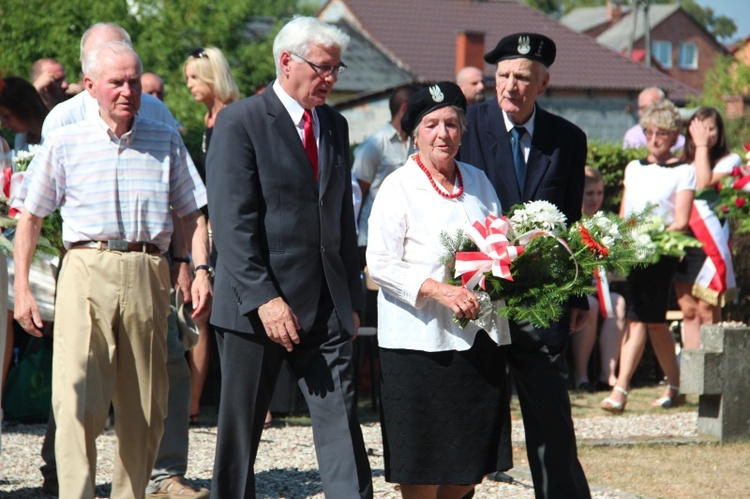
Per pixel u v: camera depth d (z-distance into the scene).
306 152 5.65
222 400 5.60
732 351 9.02
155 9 29.14
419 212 5.58
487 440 5.59
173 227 6.53
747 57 48.53
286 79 5.64
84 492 5.79
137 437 6.07
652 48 85.69
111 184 5.87
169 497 6.84
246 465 5.59
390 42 48.41
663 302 10.49
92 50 5.84
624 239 5.71
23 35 25.53
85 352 5.83
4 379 9.28
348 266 5.86
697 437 9.09
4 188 6.17
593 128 48.38
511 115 6.23
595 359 12.20
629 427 9.71
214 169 5.54
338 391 5.62
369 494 5.55
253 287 5.42
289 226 5.57
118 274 5.84
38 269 9.01
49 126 6.78
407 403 5.57
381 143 10.11
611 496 7.05
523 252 5.31
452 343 5.53
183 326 6.83
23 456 7.99
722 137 11.22
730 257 11.07
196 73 9.05
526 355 5.90
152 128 6.03
